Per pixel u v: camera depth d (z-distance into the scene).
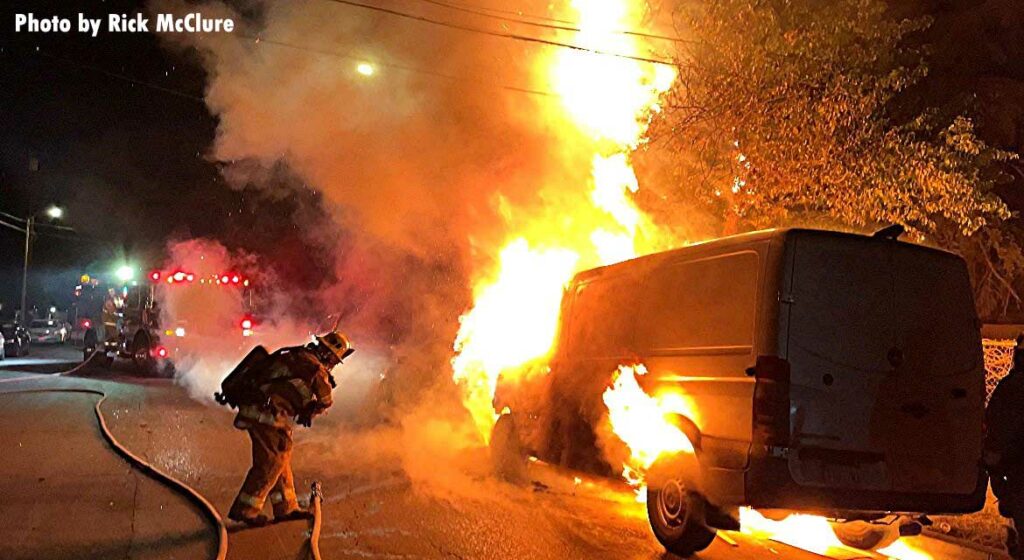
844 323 6.03
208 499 7.95
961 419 6.25
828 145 10.55
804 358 5.89
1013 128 13.59
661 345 7.01
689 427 6.41
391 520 7.42
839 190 10.67
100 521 7.05
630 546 6.86
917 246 6.38
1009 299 13.74
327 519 7.39
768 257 6.08
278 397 7.02
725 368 6.20
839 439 5.88
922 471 6.07
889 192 10.41
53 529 6.78
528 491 8.82
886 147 10.55
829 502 5.78
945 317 6.35
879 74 10.88
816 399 5.86
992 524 7.38
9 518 7.07
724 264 6.50
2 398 15.23
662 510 6.73
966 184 10.20
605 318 7.97
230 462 9.73
